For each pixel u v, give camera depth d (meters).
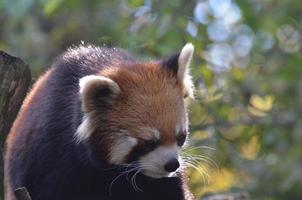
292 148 15.90
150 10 14.72
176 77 9.13
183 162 9.66
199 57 14.15
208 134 14.53
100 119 8.81
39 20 17.98
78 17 17.25
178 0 14.87
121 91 8.88
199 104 14.12
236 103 15.12
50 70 9.97
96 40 14.33
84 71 9.23
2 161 7.89
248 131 15.46
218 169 14.53
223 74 15.27
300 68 15.76
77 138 8.81
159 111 8.81
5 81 7.86
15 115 8.04
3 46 16.36
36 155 9.21
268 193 15.84
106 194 9.28
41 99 9.40
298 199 16.16
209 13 15.99
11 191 9.84
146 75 9.08
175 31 13.93
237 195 11.13
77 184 9.12
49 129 9.12
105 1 16.98
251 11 15.88
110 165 8.95
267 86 15.66
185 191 9.94
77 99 8.96
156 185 9.58
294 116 15.92
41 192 9.20
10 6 14.48
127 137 8.77
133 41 13.17
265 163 15.84
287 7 16.73
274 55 16.25
